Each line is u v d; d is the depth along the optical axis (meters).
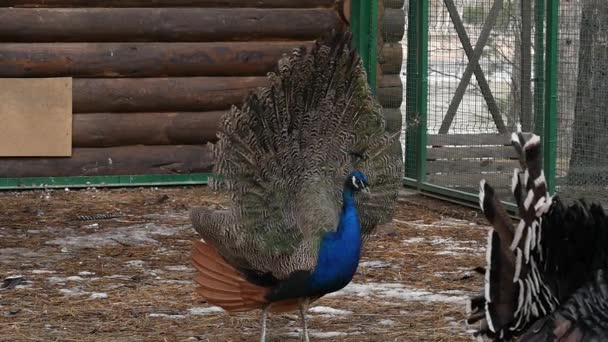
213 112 16.52
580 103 13.20
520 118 13.72
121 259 11.44
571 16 13.27
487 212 5.29
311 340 8.53
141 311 9.37
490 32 14.56
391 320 9.12
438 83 15.58
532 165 5.27
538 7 13.02
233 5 16.55
